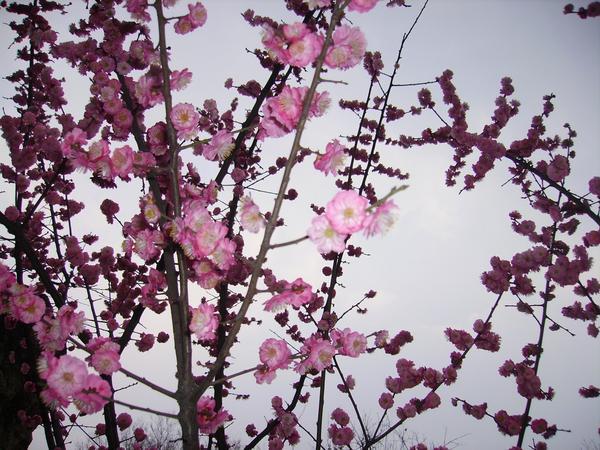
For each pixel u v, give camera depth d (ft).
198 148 11.07
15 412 13.06
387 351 14.10
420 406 12.16
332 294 13.78
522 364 13.87
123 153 6.91
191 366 5.67
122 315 12.63
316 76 4.84
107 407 9.93
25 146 14.75
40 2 15.11
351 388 14.12
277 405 12.42
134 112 9.80
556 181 14.38
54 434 12.20
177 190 6.36
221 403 11.31
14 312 6.72
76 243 14.57
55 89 15.66
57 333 6.43
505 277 14.37
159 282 8.11
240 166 15.93
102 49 11.39
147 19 7.89
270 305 5.82
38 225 15.56
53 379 5.11
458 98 16.51
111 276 13.65
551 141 16.02
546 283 13.64
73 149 6.79
